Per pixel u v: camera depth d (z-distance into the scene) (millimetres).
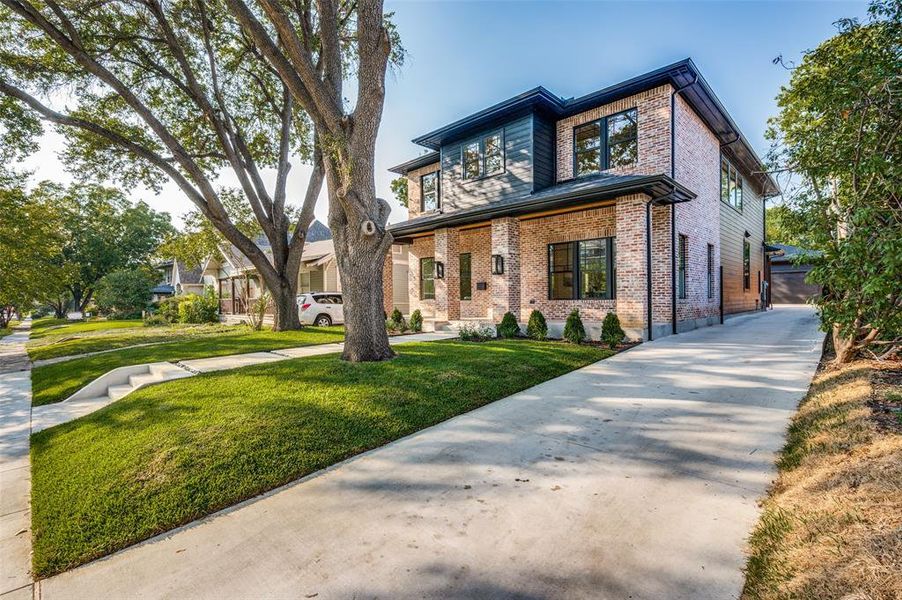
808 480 2938
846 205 4996
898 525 2141
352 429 4465
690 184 12070
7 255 17578
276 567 2443
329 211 7535
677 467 3492
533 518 2820
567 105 12344
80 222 39062
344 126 7062
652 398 5395
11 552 2803
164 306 26734
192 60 13234
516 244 12281
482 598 2115
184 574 2436
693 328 12039
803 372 6316
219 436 4152
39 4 10297
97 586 2387
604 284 11789
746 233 18297
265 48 6957
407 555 2484
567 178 12836
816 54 5109
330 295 18016
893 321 4789
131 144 11461
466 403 5363
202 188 12289
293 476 3615
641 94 11383
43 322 40562
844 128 4613
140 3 11164
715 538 2537
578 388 6004
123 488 3391
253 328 16672
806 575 2033
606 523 2732
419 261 17156
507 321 10984
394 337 11938
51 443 4711
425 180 17719
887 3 4211
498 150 13508
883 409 3795
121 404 5559
